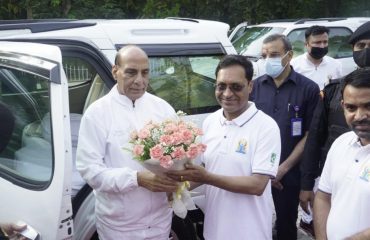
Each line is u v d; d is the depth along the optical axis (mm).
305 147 3131
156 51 3545
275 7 13125
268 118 2543
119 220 2564
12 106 2588
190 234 3463
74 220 3014
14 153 2555
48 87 2344
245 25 10016
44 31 3344
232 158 2518
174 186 2414
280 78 3590
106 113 2529
